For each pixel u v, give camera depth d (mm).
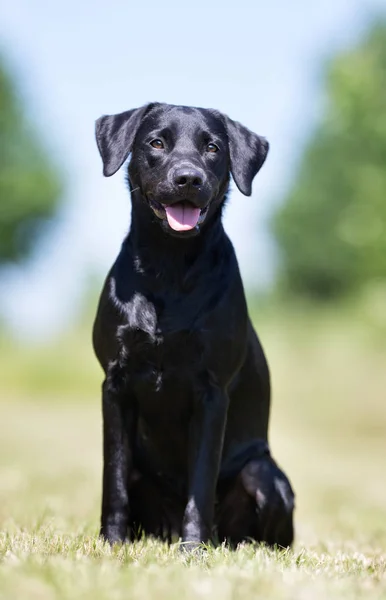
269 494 7266
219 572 5141
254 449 7566
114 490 6871
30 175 56000
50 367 43125
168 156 6918
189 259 6816
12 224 55812
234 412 7457
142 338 6750
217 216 7016
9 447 20625
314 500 14406
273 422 32688
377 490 15891
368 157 31016
